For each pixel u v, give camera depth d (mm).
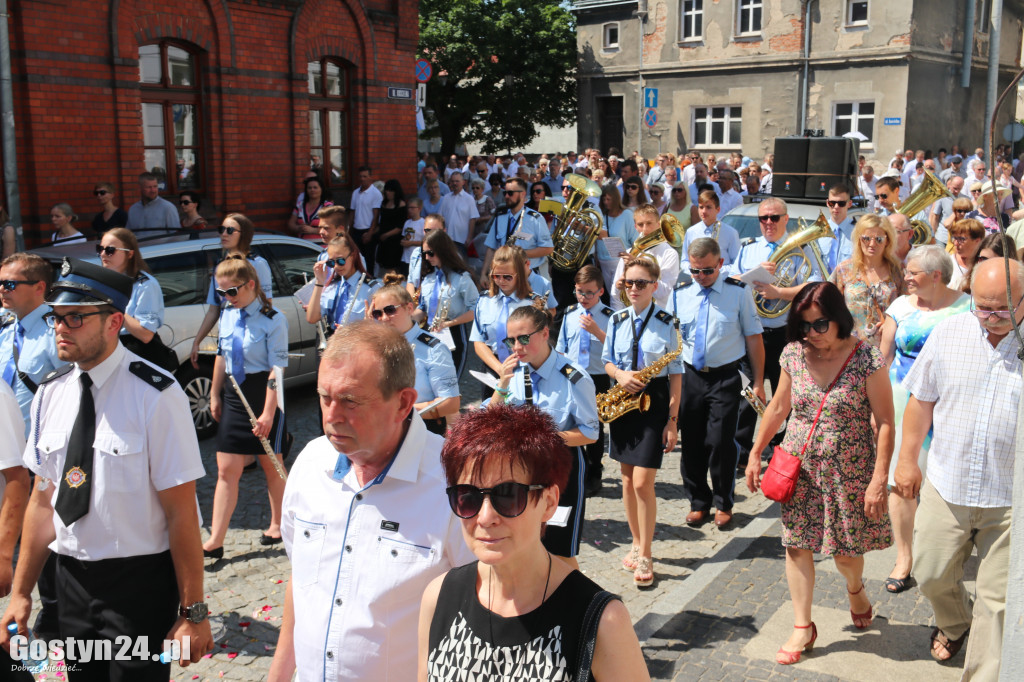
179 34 11680
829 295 4141
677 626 4613
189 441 3287
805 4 26344
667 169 15750
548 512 2088
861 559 4426
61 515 3186
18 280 5047
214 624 4746
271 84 12930
